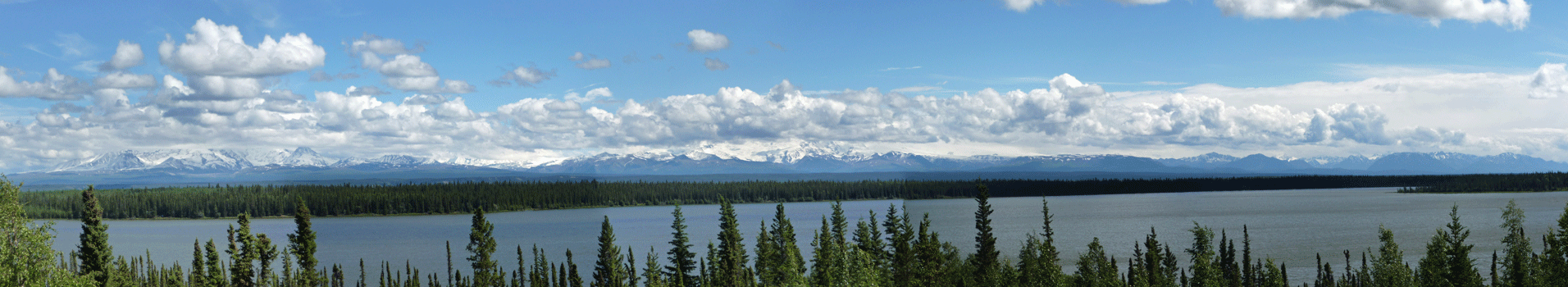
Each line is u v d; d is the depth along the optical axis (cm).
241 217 12769
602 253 15050
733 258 13475
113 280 11444
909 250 8581
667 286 14562
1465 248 9294
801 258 12112
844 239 14425
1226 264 12088
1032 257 9600
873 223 13438
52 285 6047
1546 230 17750
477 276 14338
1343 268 17338
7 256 5803
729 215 15138
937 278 8450
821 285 8962
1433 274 9500
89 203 11150
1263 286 11462
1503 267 11806
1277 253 19950
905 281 8506
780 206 14838
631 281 15550
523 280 16975
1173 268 11044
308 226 13775
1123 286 9538
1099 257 10019
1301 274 16688
